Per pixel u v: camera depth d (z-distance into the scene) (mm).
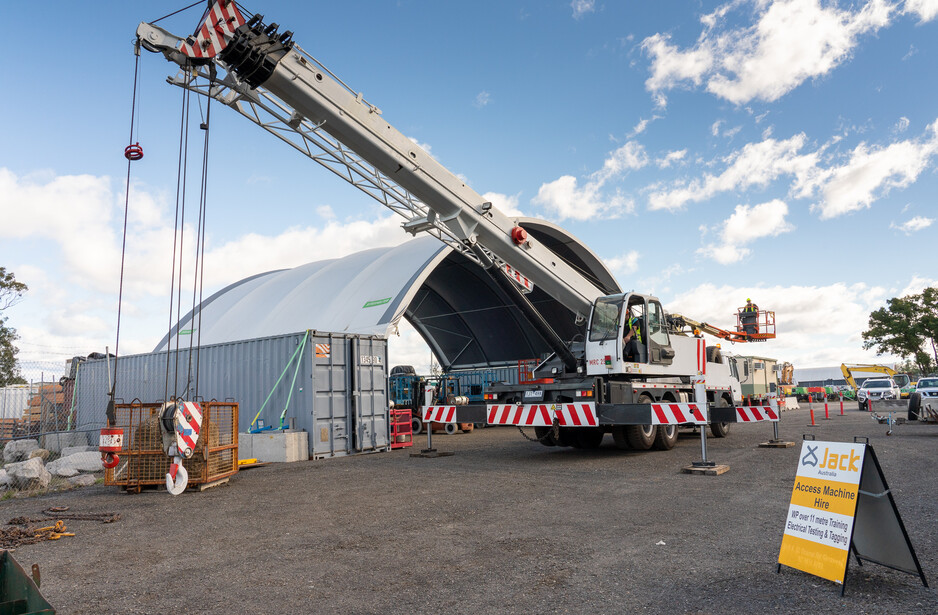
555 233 26172
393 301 22844
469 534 6000
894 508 4203
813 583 4297
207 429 9453
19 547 5980
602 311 12672
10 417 20125
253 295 33844
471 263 29125
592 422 11289
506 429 27125
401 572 4805
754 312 28297
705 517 6508
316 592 4375
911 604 3842
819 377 104000
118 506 8258
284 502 8195
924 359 46688
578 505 7336
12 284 28594
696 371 15016
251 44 8531
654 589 4254
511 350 35531
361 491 8898
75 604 4254
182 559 5398
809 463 4633
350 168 10328
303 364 14797
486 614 3855
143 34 8148
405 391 25078
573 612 3854
